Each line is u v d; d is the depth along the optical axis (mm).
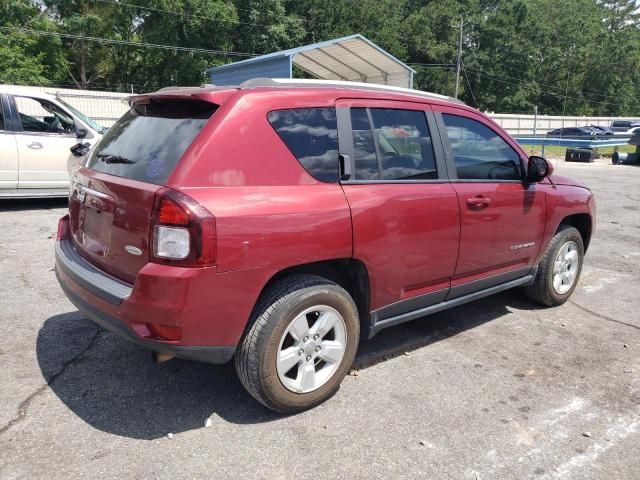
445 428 3029
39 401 3166
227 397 3281
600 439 2977
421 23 59562
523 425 3086
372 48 22953
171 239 2580
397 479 2594
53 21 40875
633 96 81312
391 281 3420
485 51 64062
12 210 8633
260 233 2734
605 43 75375
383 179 3369
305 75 34531
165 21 39531
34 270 5551
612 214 10523
